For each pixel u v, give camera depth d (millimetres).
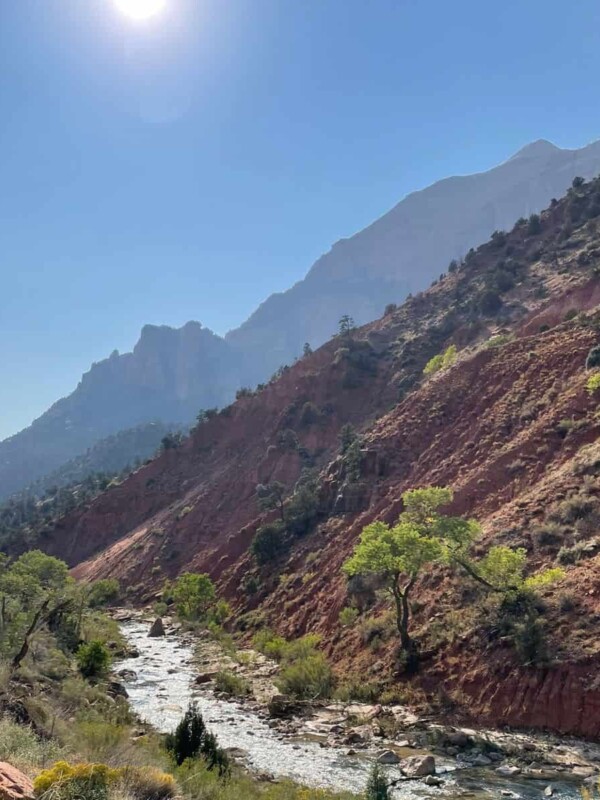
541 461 38844
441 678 25875
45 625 35531
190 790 11969
